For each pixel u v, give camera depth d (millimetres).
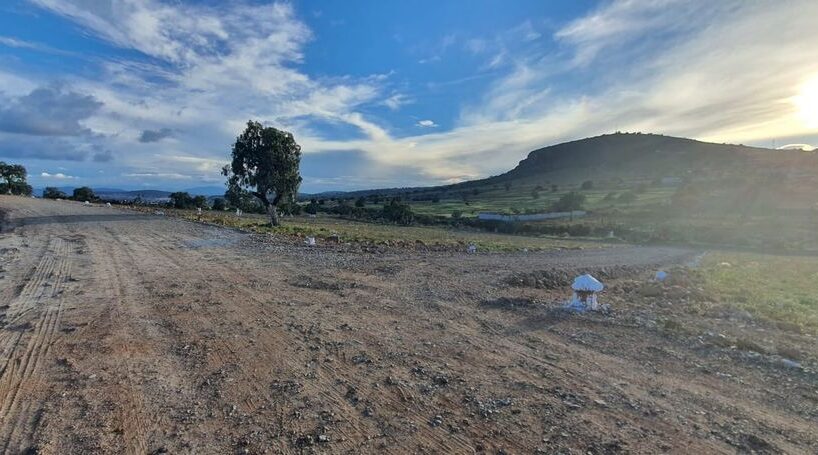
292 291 11078
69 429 4449
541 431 4477
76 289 10703
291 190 33625
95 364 6148
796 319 9898
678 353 6902
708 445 4219
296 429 4512
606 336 7793
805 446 4211
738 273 21000
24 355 6441
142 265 14328
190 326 7957
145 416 4734
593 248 35938
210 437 4344
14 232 23438
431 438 4355
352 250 20062
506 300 10484
